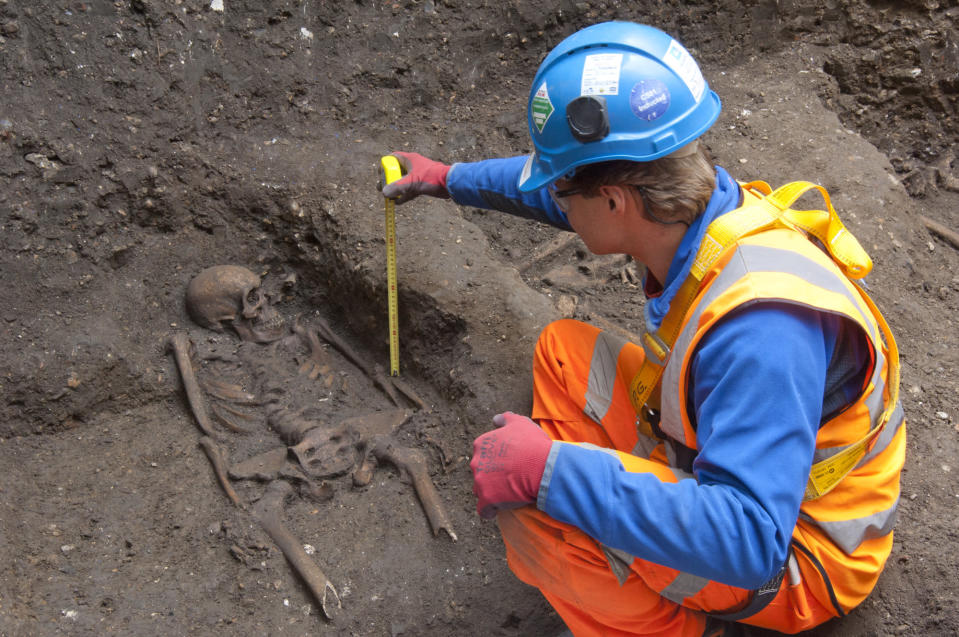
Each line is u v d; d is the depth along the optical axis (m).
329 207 2.84
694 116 1.47
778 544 1.32
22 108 2.63
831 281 1.40
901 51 3.49
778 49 3.62
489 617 2.05
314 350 2.72
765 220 1.45
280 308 2.89
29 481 2.31
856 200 3.00
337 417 2.53
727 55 3.58
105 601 2.04
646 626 1.67
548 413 1.98
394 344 2.61
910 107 3.54
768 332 1.31
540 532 1.61
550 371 1.97
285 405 2.53
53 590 2.05
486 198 2.22
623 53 1.46
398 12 3.27
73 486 2.31
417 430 2.48
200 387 2.56
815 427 1.34
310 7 3.13
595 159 1.45
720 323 1.37
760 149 3.17
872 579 1.62
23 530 2.17
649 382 1.66
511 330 2.53
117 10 2.78
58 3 2.70
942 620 1.79
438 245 2.75
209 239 2.85
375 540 2.22
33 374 2.42
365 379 2.69
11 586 2.03
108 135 2.73
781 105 3.37
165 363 2.61
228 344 2.70
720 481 1.34
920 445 2.17
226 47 2.99
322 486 2.29
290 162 2.95
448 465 2.36
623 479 1.39
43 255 2.62
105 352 2.52
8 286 2.55
